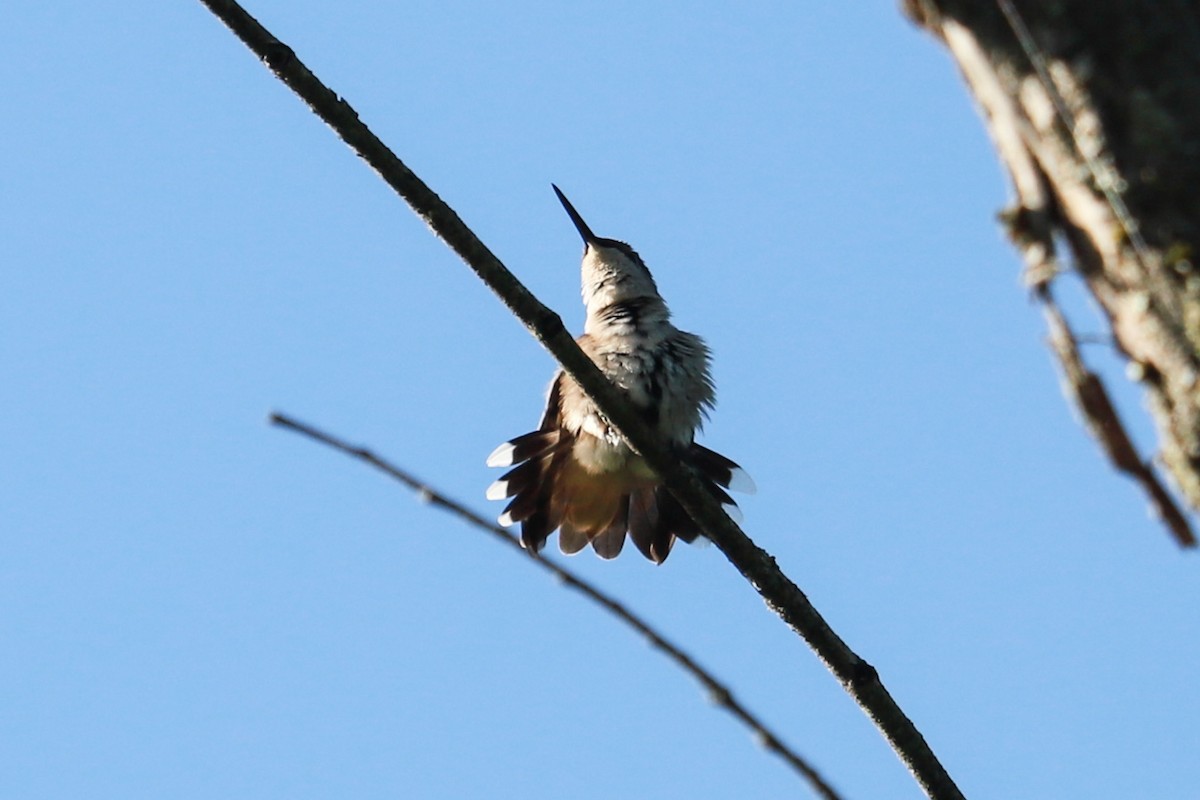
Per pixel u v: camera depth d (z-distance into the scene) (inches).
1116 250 240.4
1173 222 230.7
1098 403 266.1
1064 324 264.5
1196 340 226.8
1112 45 241.1
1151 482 266.4
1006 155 268.1
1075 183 247.4
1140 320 238.8
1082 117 242.7
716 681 217.5
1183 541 265.4
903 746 257.0
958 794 255.8
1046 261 260.4
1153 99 235.8
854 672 261.1
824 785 211.8
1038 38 250.2
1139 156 235.1
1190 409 230.7
